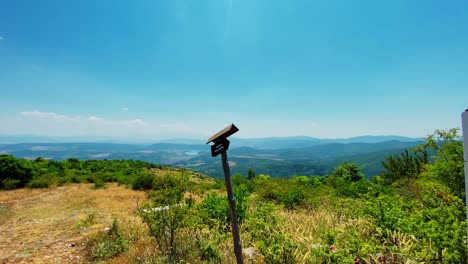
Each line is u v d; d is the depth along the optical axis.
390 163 12.88
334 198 10.61
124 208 12.70
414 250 4.50
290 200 10.78
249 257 4.99
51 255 6.32
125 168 33.72
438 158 5.84
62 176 23.62
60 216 11.09
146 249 5.92
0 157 19.53
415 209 6.14
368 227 5.72
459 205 4.44
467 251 3.63
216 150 3.98
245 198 8.07
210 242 5.53
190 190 6.55
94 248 6.41
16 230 9.01
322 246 4.79
